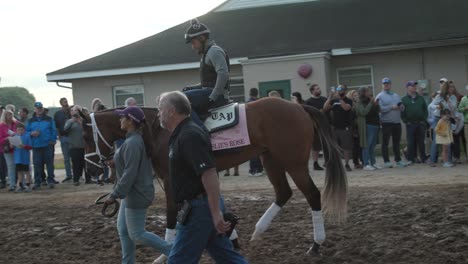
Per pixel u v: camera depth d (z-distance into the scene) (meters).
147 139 6.03
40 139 13.54
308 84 17.89
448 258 5.79
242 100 19.47
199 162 4.07
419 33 17.97
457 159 13.23
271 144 6.36
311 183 6.36
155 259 6.33
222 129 6.34
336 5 21.62
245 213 8.48
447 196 8.66
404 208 8.02
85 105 20.72
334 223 7.45
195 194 4.20
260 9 22.58
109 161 6.38
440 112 12.88
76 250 6.96
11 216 9.59
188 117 4.30
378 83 18.38
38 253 6.93
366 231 6.98
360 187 10.27
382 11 20.25
